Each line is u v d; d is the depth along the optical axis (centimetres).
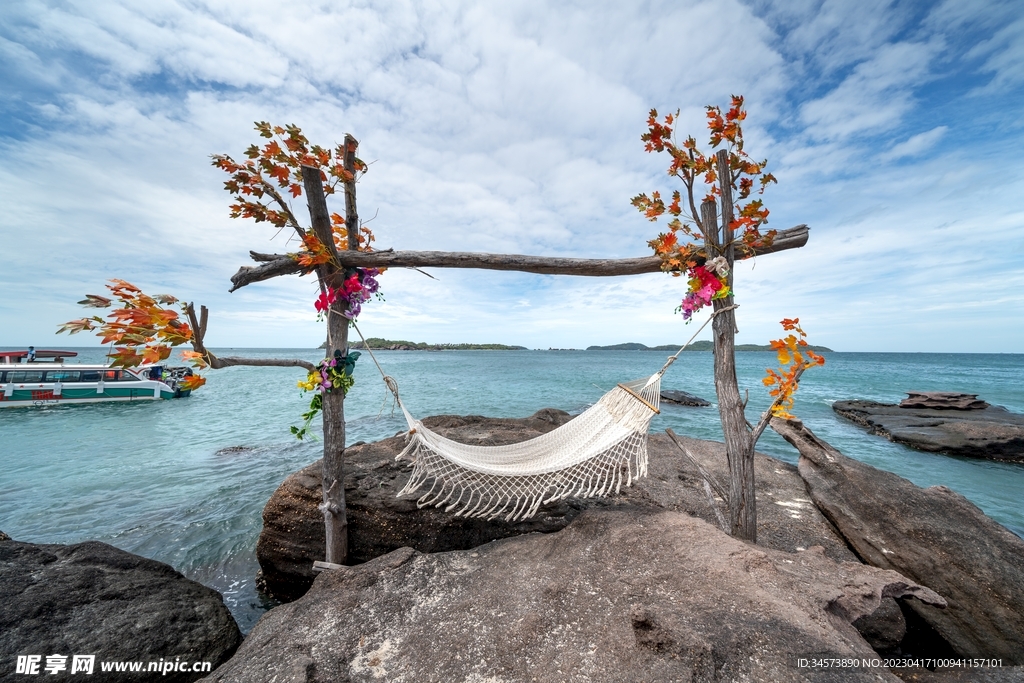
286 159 334
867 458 1108
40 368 1962
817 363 321
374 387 2661
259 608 447
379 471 437
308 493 421
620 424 357
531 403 1945
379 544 398
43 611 311
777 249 352
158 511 695
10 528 634
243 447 1152
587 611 248
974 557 376
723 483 534
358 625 264
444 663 233
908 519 418
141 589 353
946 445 1154
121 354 263
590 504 429
